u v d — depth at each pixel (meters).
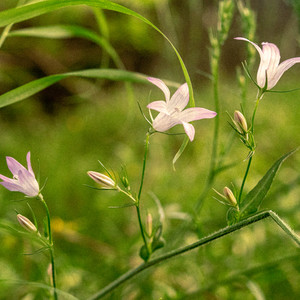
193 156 1.00
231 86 1.49
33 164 1.02
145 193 0.84
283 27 1.05
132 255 0.62
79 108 1.61
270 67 0.49
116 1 1.30
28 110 1.49
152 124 0.49
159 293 0.58
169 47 1.26
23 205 0.79
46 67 1.57
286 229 0.47
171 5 1.39
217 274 0.60
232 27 1.61
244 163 0.90
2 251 0.63
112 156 1.04
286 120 1.07
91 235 0.71
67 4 0.50
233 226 0.49
